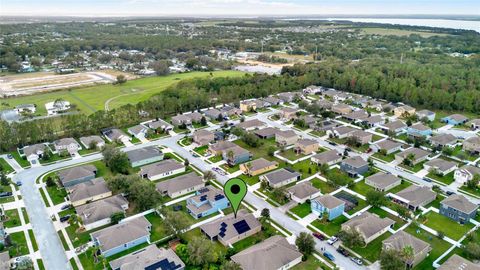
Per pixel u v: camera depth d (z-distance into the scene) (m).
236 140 140.88
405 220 89.31
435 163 116.25
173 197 99.50
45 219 88.56
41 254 76.06
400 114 171.25
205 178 105.69
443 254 77.31
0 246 76.56
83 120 144.00
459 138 143.62
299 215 91.75
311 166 118.94
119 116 153.88
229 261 70.62
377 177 106.50
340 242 81.12
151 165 114.50
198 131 141.50
